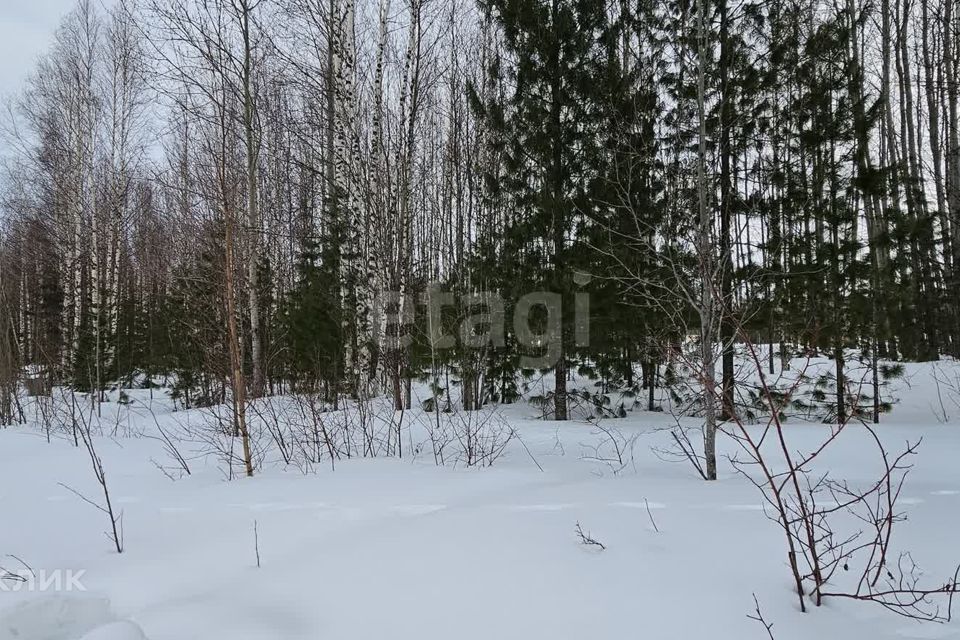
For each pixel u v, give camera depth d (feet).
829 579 8.50
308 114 44.50
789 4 28.09
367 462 18.57
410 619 7.73
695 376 13.46
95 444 24.11
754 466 17.48
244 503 13.61
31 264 61.21
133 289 61.46
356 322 34.76
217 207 20.62
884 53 44.32
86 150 56.80
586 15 31.76
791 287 28.43
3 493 15.70
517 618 7.63
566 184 32.32
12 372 33.88
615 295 30.32
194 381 42.68
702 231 16.88
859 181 27.89
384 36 35.99
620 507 12.05
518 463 18.47
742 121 27.48
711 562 9.09
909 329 29.04
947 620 7.27
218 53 34.71
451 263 43.83
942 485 13.91
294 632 7.54
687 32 26.32
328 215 41.06
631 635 7.13
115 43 55.93
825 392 30.14
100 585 9.32
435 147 54.95
